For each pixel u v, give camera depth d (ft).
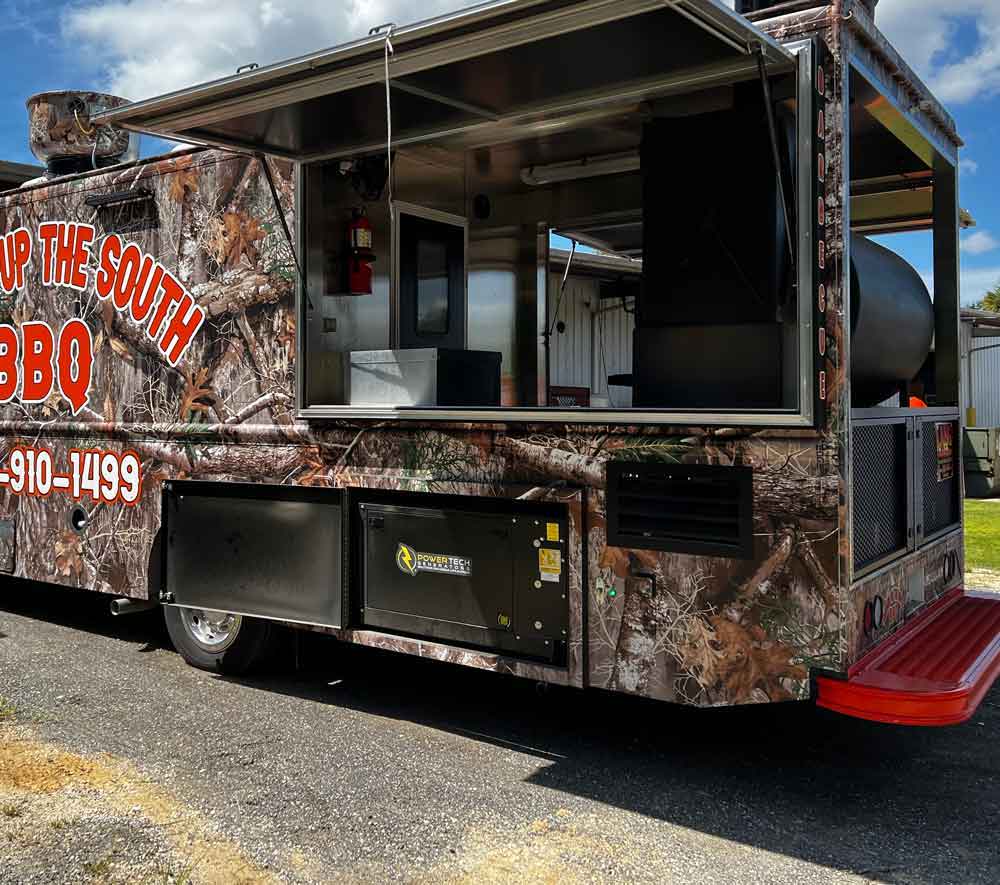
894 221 18.39
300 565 15.07
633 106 14.44
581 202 19.39
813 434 10.59
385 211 16.80
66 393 18.44
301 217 14.89
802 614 10.73
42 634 19.76
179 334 16.51
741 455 10.98
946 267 16.38
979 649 12.25
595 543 12.04
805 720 14.70
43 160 20.27
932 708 10.31
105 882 9.52
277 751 13.21
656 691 11.64
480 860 10.09
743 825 10.97
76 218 18.10
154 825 10.82
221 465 15.92
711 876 9.77
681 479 11.39
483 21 10.08
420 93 12.61
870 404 14.70
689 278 12.32
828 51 10.73
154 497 16.99
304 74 11.76
